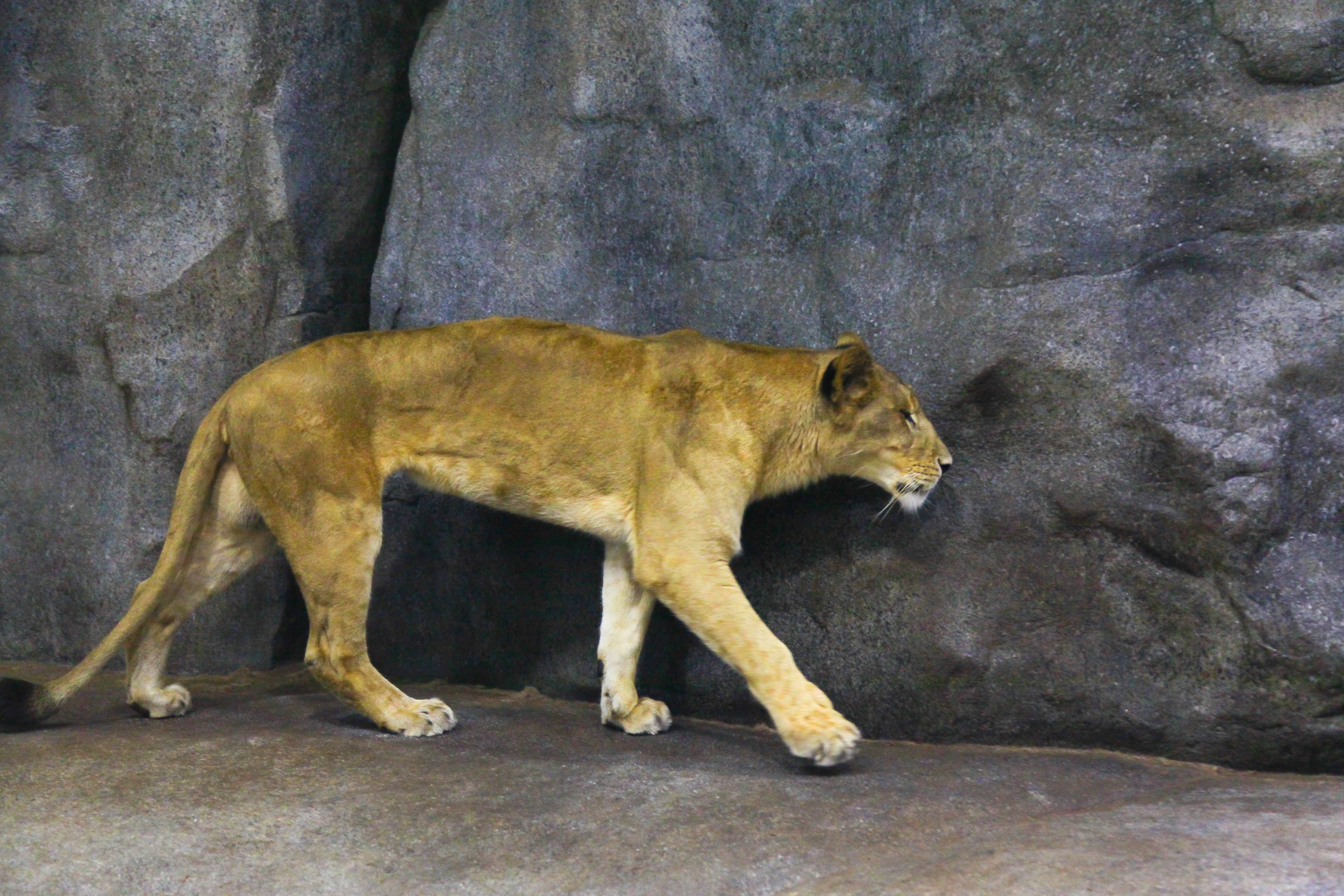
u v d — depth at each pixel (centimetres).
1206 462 485
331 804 441
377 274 662
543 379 538
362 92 680
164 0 650
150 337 671
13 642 709
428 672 679
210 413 566
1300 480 479
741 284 584
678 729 570
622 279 609
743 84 581
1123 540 508
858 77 561
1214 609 489
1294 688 470
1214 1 489
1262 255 487
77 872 395
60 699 536
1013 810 432
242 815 431
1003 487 530
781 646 493
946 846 394
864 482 558
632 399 530
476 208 638
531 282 626
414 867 394
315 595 534
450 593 665
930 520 545
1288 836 378
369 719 562
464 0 646
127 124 662
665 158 598
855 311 559
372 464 539
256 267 662
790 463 536
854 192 560
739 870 383
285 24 651
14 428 703
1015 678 528
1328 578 470
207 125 654
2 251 687
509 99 632
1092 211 511
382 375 540
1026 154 523
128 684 571
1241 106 488
